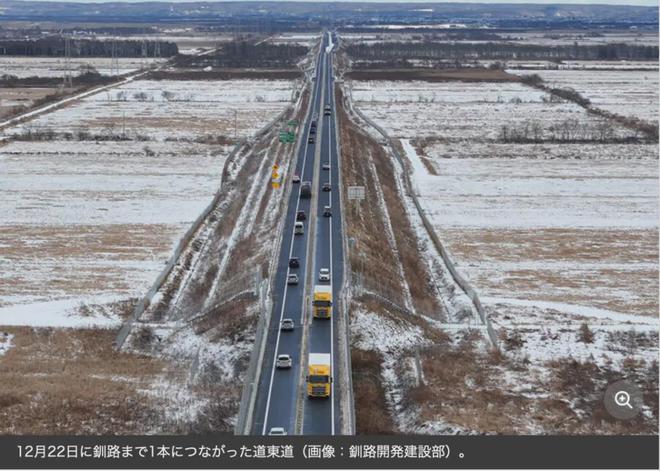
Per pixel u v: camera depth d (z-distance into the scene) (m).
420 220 106.81
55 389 55.78
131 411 52.75
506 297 78.12
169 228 99.44
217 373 58.78
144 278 81.25
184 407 53.47
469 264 88.50
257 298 69.06
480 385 58.31
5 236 95.00
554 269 87.25
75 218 103.06
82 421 51.34
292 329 62.94
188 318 70.06
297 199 103.56
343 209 98.31
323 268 76.81
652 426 52.16
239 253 86.81
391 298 73.38
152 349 64.62
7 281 79.81
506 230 102.19
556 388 58.09
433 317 73.62
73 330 67.31
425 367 60.50
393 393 57.25
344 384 54.84
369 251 84.94
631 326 69.25
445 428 50.62
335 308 67.38
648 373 60.69
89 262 86.00
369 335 63.78
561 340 66.31
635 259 91.19
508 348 64.94
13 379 57.47
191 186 121.38
